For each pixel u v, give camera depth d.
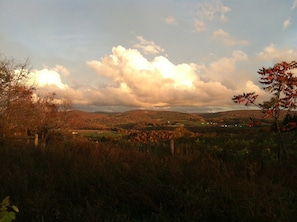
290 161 7.97
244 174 6.93
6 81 18.23
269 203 4.86
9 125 17.05
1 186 6.23
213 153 10.01
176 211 5.13
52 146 12.48
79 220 4.63
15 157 9.23
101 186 6.36
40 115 20.67
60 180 6.62
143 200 5.54
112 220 4.66
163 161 8.12
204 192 5.63
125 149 11.43
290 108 8.13
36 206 4.97
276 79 8.06
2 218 2.97
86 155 9.75
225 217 4.77
